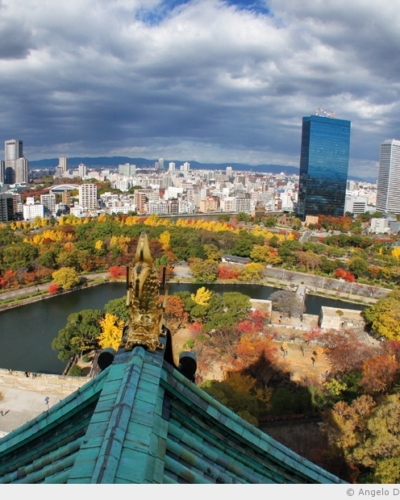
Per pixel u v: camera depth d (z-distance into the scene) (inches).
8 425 3718.0
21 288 7785.4
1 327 6186.0
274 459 1003.9
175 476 748.0
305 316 6565.0
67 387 4210.1
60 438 939.3
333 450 2930.6
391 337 5511.8
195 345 4980.3
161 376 850.8
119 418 703.7
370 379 3688.5
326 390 4200.3
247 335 4847.4
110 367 876.0
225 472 894.4
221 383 3698.3
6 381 4303.6
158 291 904.3
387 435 2546.8
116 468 626.2
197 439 904.9
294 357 5083.7
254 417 3270.2
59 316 6673.2
